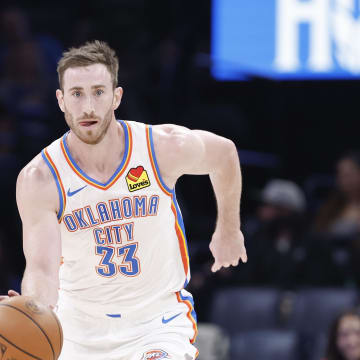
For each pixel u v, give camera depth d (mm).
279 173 32594
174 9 33906
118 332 12859
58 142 12133
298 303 25797
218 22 32844
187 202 30922
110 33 31219
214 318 25844
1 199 28984
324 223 28125
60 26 35875
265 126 33750
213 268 14172
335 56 32125
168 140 12352
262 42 32594
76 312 12930
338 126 34438
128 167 12125
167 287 12836
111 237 12164
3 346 10008
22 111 30609
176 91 31312
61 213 11945
